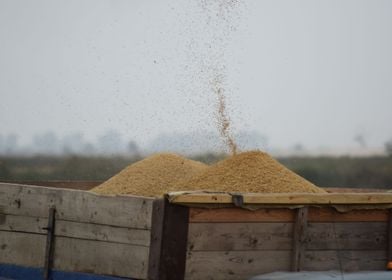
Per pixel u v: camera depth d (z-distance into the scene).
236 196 8.68
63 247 9.24
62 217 9.26
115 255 8.90
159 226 8.58
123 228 8.86
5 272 9.60
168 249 8.57
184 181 10.32
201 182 10.00
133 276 8.78
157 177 10.70
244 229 8.80
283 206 8.87
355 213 9.14
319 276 8.45
